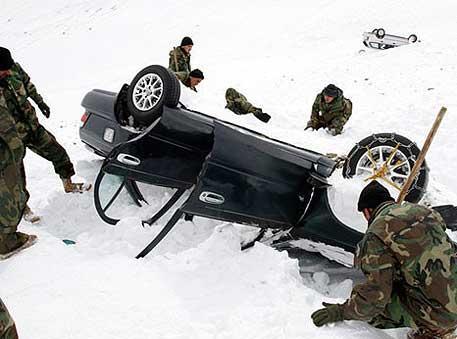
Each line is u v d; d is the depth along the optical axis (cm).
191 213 391
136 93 479
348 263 419
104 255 376
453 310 292
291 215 420
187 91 698
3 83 429
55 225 452
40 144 460
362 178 498
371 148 504
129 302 319
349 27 2261
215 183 394
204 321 313
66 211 464
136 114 471
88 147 566
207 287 346
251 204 405
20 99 439
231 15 2589
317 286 423
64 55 2327
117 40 2455
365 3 2445
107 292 326
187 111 466
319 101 848
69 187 484
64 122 898
